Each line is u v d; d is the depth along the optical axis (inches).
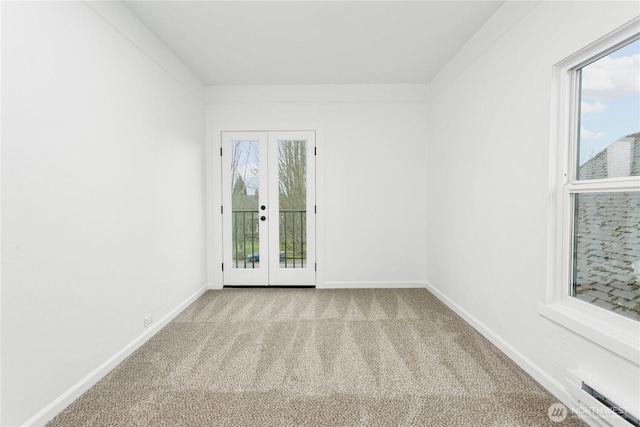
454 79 121.0
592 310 62.9
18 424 55.6
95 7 73.5
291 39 106.2
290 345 92.9
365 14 92.1
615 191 58.3
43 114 60.1
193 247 135.2
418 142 152.6
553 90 69.6
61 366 64.4
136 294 91.3
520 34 80.4
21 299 55.9
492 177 94.3
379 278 155.9
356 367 80.4
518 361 81.2
